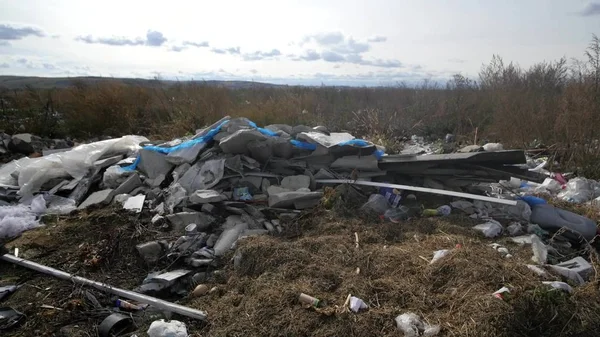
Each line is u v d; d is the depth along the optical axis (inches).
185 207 188.4
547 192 225.3
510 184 235.1
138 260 158.7
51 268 151.3
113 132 410.9
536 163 288.7
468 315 109.2
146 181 217.6
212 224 180.5
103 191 214.5
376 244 155.4
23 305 133.2
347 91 641.0
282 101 482.0
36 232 180.5
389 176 222.8
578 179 234.5
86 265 153.8
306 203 189.9
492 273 126.0
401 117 429.1
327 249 146.6
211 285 141.1
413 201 205.2
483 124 402.3
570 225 170.7
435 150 335.3
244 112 426.0
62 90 506.3
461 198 203.5
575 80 333.7
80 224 182.9
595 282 127.3
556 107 332.8
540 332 108.1
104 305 134.3
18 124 404.2
